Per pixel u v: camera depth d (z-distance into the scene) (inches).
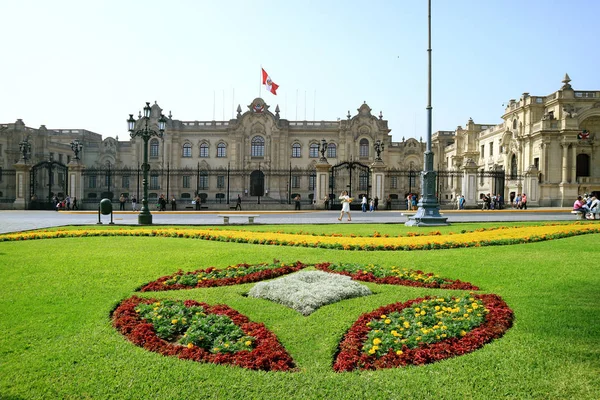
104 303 298.5
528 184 1791.3
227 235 632.4
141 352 218.4
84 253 489.7
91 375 195.6
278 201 2190.0
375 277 370.0
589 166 1996.8
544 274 374.6
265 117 2532.0
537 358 208.5
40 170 2447.1
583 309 280.1
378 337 232.2
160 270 403.2
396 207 1743.4
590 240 583.2
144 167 946.1
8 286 342.0
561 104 1946.4
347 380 189.9
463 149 2733.8
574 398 174.7
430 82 845.8
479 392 179.9
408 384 186.1
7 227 831.7
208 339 232.1
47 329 249.4
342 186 2496.3
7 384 188.2
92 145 2768.2
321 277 353.7
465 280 366.9
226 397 177.8
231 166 2544.3
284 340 237.0
